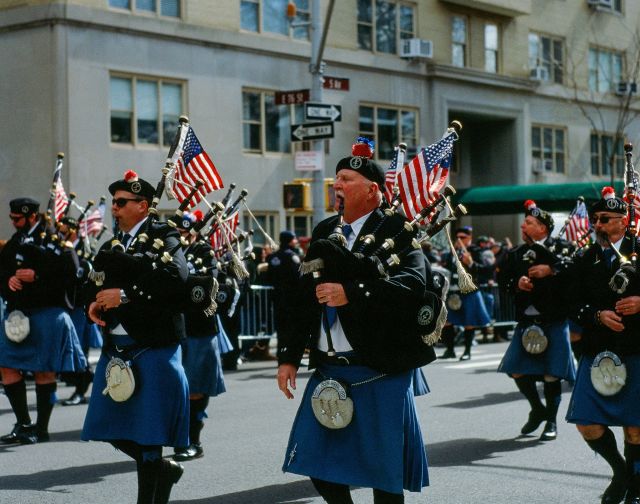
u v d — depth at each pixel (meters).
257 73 21.66
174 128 20.23
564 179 30.53
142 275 4.89
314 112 14.85
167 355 5.09
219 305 8.87
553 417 7.87
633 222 5.36
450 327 14.80
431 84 25.81
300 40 22.66
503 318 18.11
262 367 13.87
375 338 4.14
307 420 4.27
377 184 4.32
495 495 5.97
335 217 4.43
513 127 28.95
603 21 31.84
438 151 4.72
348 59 23.70
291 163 22.30
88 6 18.78
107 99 19.09
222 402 10.13
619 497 5.45
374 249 4.21
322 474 4.16
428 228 4.39
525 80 28.52
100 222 11.84
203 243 7.09
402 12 25.34
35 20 18.58
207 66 20.70
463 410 9.41
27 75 18.78
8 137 19.03
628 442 5.40
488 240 19.36
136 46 19.52
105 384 5.12
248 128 21.61
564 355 7.79
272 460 7.10
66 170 18.50
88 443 7.80
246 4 21.58
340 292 4.00
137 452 5.14
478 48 27.38
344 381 4.20
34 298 7.75
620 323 5.19
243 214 21.38
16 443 7.79
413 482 4.22
